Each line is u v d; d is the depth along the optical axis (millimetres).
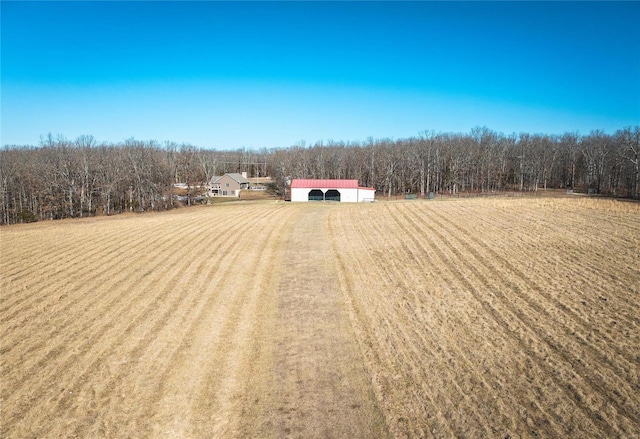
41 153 93438
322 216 49156
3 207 64688
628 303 18438
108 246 33125
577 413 11500
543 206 46156
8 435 11070
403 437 10828
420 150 104250
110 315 18969
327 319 18359
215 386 13320
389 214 46750
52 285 23281
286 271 25719
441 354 14953
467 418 11461
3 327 17750
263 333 17125
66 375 13930
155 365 14555
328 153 118062
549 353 14664
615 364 13766
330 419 11648
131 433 11172
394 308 19312
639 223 34312
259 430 11258
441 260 26469
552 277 22234
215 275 25000
